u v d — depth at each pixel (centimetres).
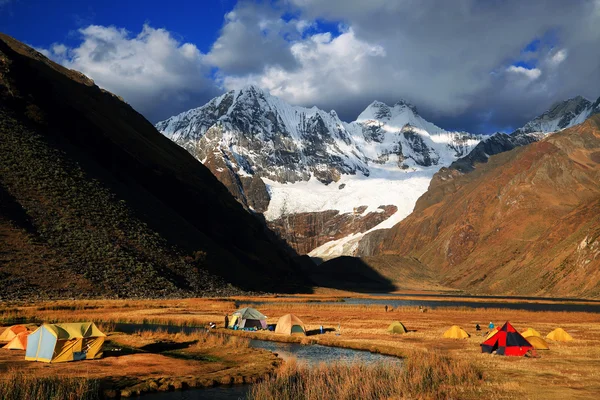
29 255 8744
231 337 5178
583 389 2752
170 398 2788
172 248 12275
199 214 18275
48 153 11762
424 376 2970
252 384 3147
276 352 4453
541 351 4156
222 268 13950
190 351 4216
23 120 12406
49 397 2503
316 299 13725
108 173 13625
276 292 15288
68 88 17988
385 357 4209
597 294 15362
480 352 4150
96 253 9831
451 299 15762
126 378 3077
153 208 13950
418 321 7075
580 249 17888
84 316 6400
